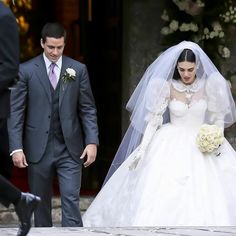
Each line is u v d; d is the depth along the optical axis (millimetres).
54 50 21188
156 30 28844
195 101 23328
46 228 19531
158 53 28797
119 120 30375
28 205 15414
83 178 31594
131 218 22250
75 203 21438
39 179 21531
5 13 15320
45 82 21344
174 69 23344
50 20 41312
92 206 23719
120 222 22594
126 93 29234
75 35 37188
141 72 28859
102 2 32312
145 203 22125
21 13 40406
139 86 23797
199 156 22766
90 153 21500
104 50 32031
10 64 15258
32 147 21438
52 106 21406
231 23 28625
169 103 23406
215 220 21844
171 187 22234
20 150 21109
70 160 21547
